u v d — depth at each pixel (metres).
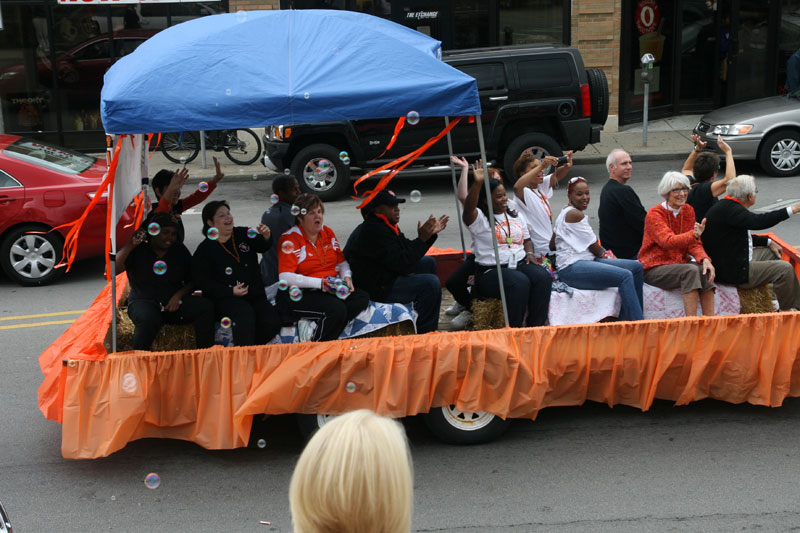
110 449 5.18
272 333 5.84
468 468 5.45
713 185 7.16
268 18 5.74
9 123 17.64
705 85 19.33
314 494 1.91
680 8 18.67
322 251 6.01
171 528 4.88
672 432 5.89
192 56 5.34
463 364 5.45
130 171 6.62
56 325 8.50
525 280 6.14
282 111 5.21
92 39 17.45
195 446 5.89
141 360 5.30
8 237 9.73
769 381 5.73
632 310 6.38
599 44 17.53
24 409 6.54
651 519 4.81
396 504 1.91
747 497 5.02
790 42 18.86
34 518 5.01
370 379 5.38
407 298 6.20
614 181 7.23
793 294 6.70
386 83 5.31
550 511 4.93
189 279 6.03
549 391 5.66
